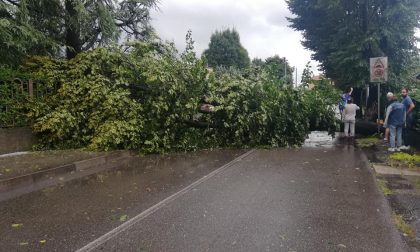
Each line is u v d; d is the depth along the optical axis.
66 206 5.96
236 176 8.09
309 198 6.43
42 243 4.56
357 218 5.43
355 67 20.34
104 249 4.40
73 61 10.91
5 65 10.47
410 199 6.39
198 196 6.52
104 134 10.16
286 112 12.79
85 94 10.52
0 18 10.95
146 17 15.95
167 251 4.34
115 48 11.21
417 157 10.24
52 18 13.55
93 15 14.03
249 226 5.11
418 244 4.57
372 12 20.80
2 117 9.46
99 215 5.54
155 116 11.12
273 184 7.38
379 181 7.66
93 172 8.42
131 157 10.38
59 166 8.07
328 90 15.48
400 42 20.77
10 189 6.70
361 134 16.56
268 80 13.02
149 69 10.88
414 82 20.28
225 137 12.27
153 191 6.84
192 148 11.62
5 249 4.39
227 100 11.92
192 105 11.37
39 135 10.35
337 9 21.28
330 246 4.48
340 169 8.84
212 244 4.53
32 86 10.12
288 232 4.90
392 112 11.69
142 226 5.11
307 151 11.64
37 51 13.03
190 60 12.00
